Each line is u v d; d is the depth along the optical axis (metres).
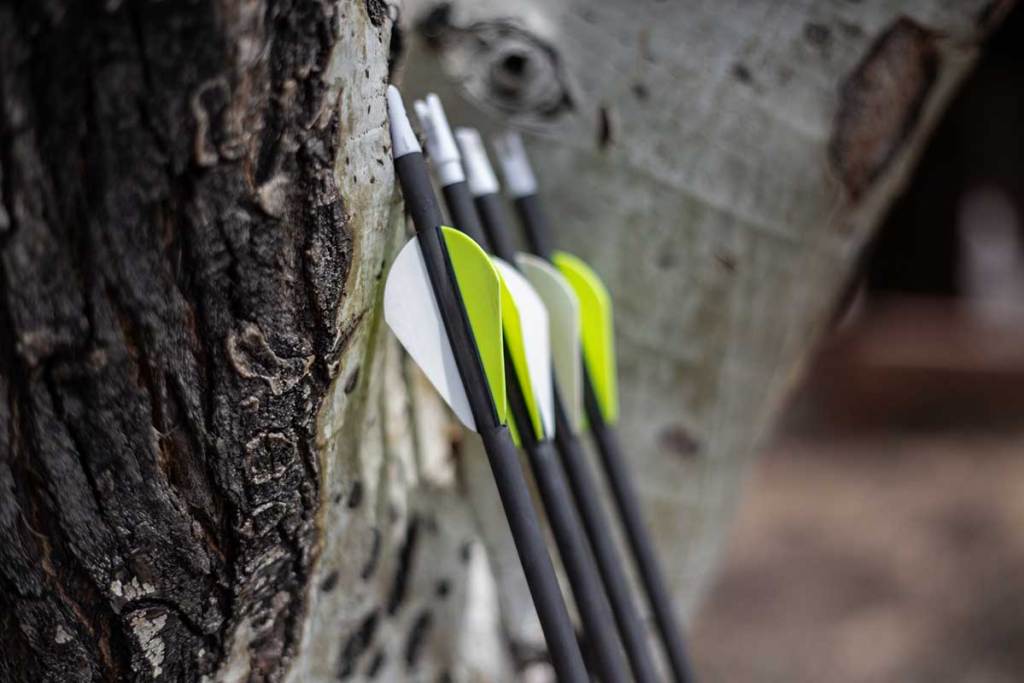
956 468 1.61
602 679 0.44
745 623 1.25
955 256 2.23
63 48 0.34
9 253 0.35
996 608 1.23
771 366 0.59
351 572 0.45
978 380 1.78
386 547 0.46
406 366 0.46
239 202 0.36
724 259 0.55
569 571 0.44
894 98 0.54
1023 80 2.16
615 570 0.47
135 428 0.37
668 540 0.58
